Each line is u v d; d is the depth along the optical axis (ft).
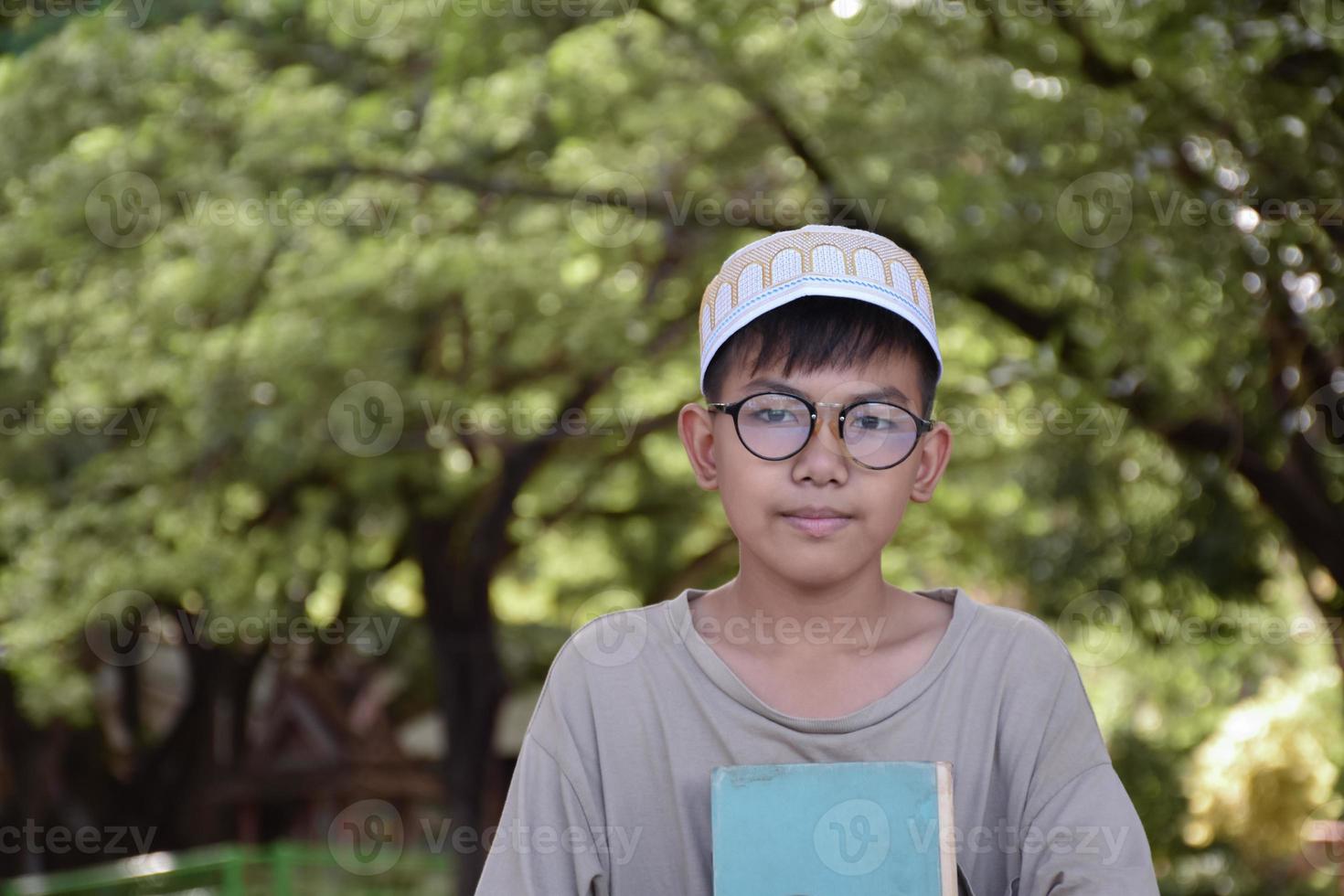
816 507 5.89
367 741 66.64
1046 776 6.12
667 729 6.12
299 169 36.76
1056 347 28.17
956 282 28.04
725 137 36.22
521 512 49.88
